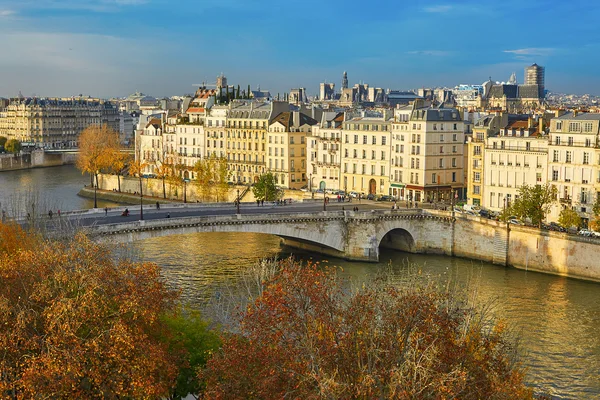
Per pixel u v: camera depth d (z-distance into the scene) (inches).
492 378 3029.0
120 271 3661.4
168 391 3469.5
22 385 2974.9
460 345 3134.8
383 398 2778.1
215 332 3914.9
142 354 3257.9
